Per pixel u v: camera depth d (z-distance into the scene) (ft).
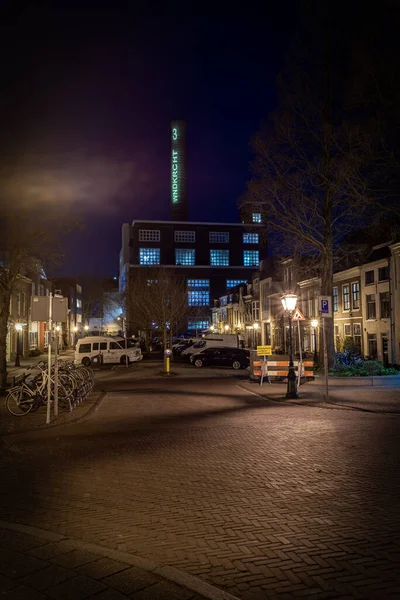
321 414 42.68
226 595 12.07
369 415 41.81
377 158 57.31
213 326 294.87
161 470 25.13
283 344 167.12
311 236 76.64
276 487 21.93
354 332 117.08
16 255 66.33
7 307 66.85
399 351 97.19
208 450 29.45
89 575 13.15
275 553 15.07
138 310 175.73
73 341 303.89
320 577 13.52
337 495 20.62
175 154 383.65
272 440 31.94
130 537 16.42
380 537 16.15
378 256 106.83
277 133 76.07
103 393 62.39
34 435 35.70
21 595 12.05
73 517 18.40
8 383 74.02
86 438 33.99
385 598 12.36
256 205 79.87
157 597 11.98
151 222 367.25
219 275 367.66
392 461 25.98
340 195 73.20
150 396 59.16
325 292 76.69
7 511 19.16
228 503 19.88
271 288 181.68
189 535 16.56
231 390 65.10
